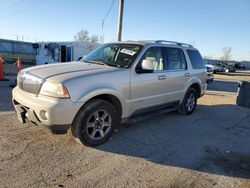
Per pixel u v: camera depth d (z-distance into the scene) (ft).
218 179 11.40
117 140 14.94
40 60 70.18
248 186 10.98
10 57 86.99
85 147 13.56
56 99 11.82
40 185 9.85
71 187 9.91
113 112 14.19
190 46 22.24
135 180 10.80
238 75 117.39
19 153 12.27
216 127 19.30
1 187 9.52
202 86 23.09
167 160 12.89
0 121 16.52
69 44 63.46
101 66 15.01
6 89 28.71
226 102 31.04
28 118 12.91
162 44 18.19
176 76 18.99
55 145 13.50
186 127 18.61
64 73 12.96
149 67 14.94
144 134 16.37
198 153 14.05
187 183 10.89
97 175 10.94
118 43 17.69
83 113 12.75
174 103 19.72
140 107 16.12
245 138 17.29
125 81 14.57
